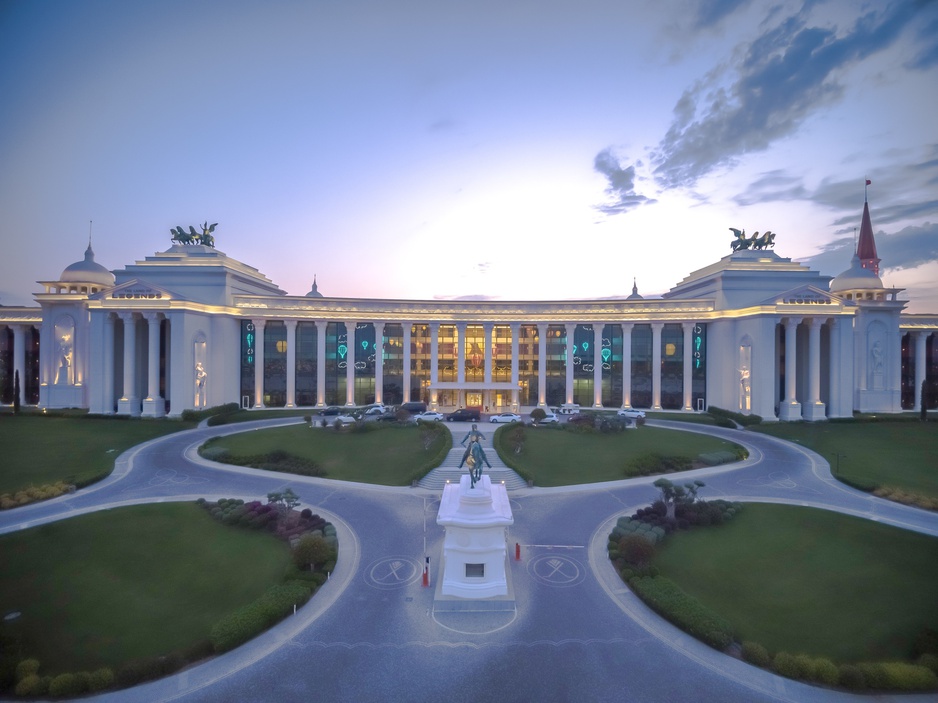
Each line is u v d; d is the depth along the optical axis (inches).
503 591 1279.5
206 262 3956.7
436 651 1094.4
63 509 1855.3
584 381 4229.8
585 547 1601.9
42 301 3806.6
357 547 1592.0
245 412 3767.2
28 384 4168.3
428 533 1700.3
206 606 1285.7
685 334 3993.6
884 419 3393.2
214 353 3757.4
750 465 2481.5
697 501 1857.8
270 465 2421.3
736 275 3868.1
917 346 4119.1
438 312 4217.5
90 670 1050.7
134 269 3868.1
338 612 1239.5
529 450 2596.0
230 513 1770.4
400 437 2834.6
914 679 979.9
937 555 1539.1
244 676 1018.1
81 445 2691.9
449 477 2260.1
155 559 1507.1
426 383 4303.6
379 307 4173.2
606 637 1143.6
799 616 1250.0
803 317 3484.3
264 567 1467.8
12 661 1038.4
